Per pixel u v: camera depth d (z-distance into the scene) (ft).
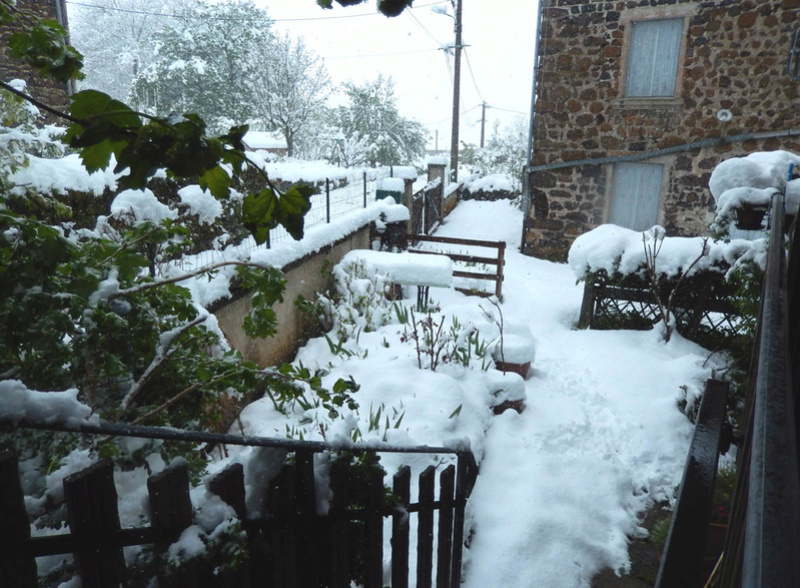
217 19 70.85
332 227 22.38
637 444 15.11
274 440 4.91
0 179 7.02
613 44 33.53
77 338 6.05
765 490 1.87
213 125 63.67
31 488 5.31
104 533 3.81
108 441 6.35
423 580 7.86
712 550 9.59
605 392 18.13
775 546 1.53
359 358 18.37
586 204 36.45
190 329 8.33
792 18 29.48
